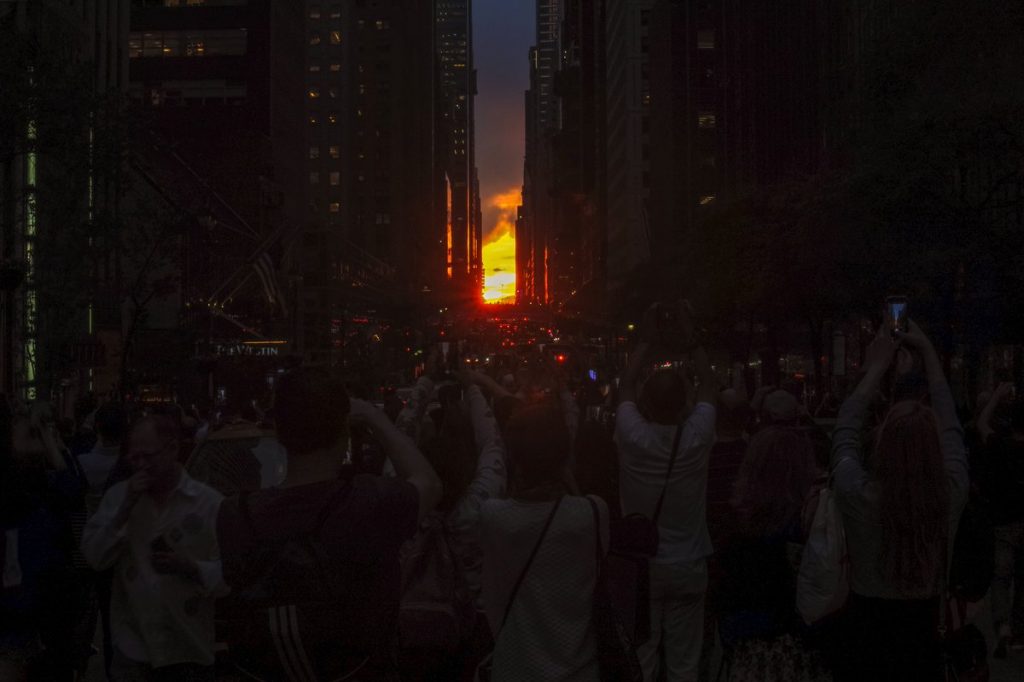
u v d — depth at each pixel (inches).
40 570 237.8
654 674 246.8
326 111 6043.3
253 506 143.6
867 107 1014.4
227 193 2701.8
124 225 1097.4
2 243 1051.3
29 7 1104.2
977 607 207.2
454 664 214.7
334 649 141.4
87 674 359.9
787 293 1544.0
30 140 978.1
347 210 6053.2
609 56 6235.2
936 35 941.2
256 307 2126.0
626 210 5334.6
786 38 2503.7
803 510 229.1
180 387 1461.6
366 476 148.3
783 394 251.8
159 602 212.2
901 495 180.9
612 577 172.4
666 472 239.9
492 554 171.9
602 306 5526.6
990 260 956.6
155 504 215.9
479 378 238.4
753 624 242.4
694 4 4037.9
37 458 246.2
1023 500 368.5
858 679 189.9
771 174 2662.4
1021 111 876.0
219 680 283.3
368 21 6796.3
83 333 1157.1
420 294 6432.1
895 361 217.5
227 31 3742.6
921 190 935.7
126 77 2202.3
